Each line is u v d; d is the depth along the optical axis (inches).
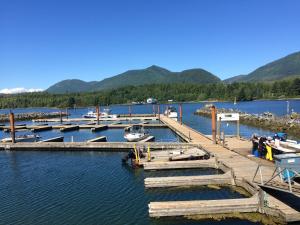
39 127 3065.9
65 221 822.5
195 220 778.8
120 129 2947.8
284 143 1202.0
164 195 965.8
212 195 941.8
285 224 722.8
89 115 4234.7
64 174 1296.8
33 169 1413.6
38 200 988.6
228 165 1135.6
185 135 1980.8
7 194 1061.8
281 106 5378.9
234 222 756.0
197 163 1251.2
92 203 938.1
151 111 6018.7
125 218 821.9
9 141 2135.8
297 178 888.3
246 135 2210.9
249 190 919.0
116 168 1349.7
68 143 1845.5
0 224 821.9
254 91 7854.3
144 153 1432.1
